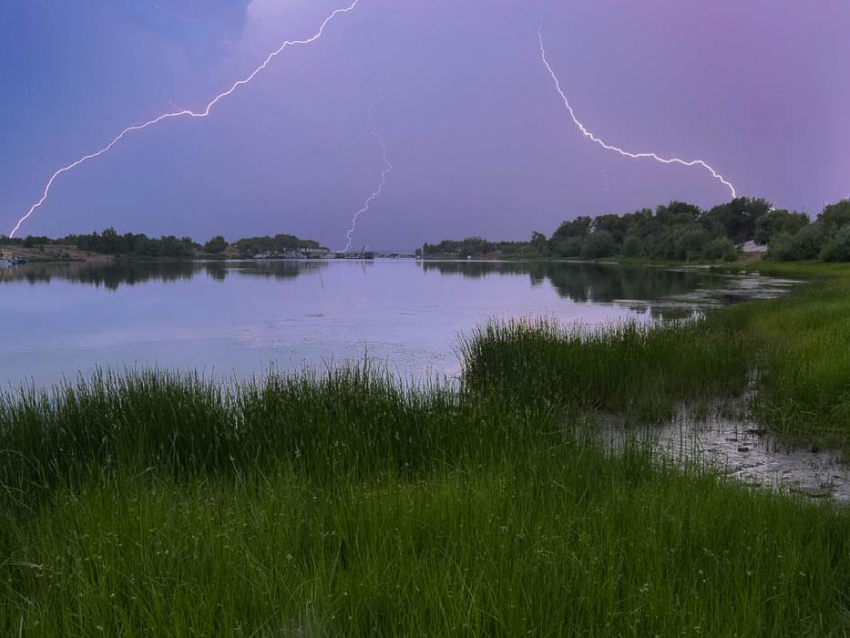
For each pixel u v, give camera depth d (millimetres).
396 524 3662
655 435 7234
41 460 5645
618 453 5719
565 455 5477
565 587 2904
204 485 4938
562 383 9016
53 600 2859
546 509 4023
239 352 14586
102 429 6062
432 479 4672
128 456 5359
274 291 33750
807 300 18641
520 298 29391
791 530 3686
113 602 2832
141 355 14383
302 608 2703
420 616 2654
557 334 11828
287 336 16938
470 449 5742
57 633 2643
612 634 2654
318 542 3393
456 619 2605
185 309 24125
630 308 24078
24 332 17953
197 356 14141
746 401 8719
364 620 2725
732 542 3525
